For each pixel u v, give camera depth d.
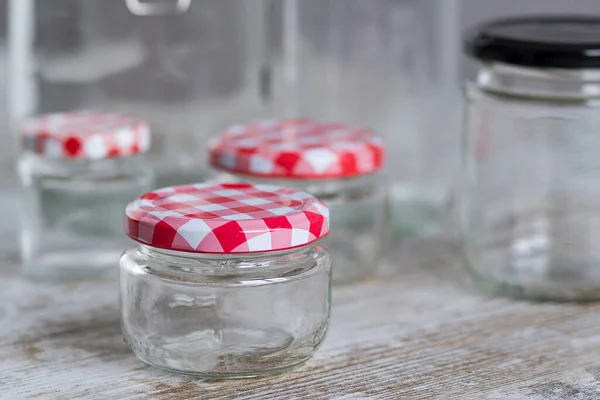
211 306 0.56
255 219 0.55
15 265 0.69
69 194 0.66
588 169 0.67
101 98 0.73
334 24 0.74
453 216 0.75
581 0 0.89
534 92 0.65
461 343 0.61
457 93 0.75
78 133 0.66
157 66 0.73
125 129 0.67
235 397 0.56
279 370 0.57
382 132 0.75
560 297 0.65
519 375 0.58
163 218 0.55
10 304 0.64
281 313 0.56
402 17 0.74
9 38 0.77
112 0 0.72
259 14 0.74
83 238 0.67
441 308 0.65
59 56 0.73
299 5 0.74
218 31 0.73
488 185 0.67
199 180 0.74
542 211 0.68
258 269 0.56
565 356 0.60
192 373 0.56
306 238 0.56
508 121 0.66
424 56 0.74
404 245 0.73
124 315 0.57
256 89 0.74
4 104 0.78
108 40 0.73
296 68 0.75
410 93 0.74
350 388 0.57
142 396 0.56
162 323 0.56
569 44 0.63
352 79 0.74
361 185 0.67
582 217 0.68
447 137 0.75
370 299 0.66
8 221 0.75
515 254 0.67
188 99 0.73
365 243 0.67
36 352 0.59
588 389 0.57
